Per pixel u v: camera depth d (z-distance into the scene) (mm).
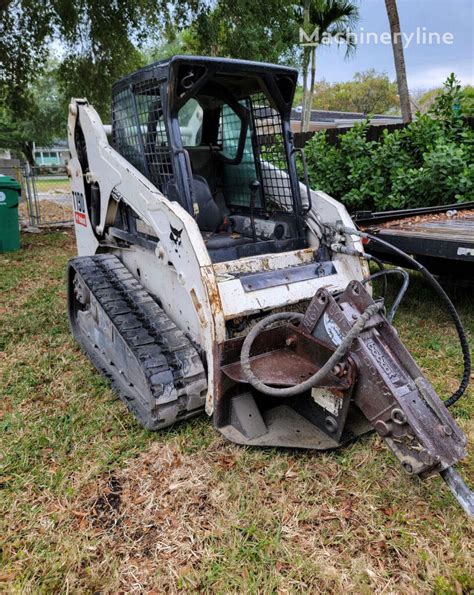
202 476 2324
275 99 2852
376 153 6590
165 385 2447
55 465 2451
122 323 2770
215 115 3402
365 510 2094
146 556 1913
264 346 2469
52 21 9680
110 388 3150
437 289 2332
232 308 2396
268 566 1848
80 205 3793
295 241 2965
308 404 2488
